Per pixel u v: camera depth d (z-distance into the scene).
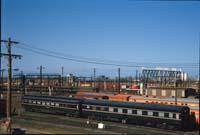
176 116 46.56
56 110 65.94
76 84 152.00
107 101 57.16
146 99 62.88
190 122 49.09
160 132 44.16
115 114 54.88
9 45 42.75
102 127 46.84
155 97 63.22
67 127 47.62
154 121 49.16
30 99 72.38
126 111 53.22
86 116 60.50
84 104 60.66
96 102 58.50
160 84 107.44
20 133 40.19
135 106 52.00
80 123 52.88
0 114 66.31
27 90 114.69
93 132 42.97
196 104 53.91
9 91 43.56
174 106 47.38
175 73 108.31
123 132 43.38
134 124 52.59
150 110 49.78
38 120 56.50
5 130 41.28
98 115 57.81
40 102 69.81
